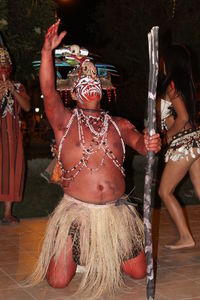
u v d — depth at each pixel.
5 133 5.83
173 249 4.87
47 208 7.18
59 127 3.70
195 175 4.93
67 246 3.63
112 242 3.59
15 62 7.40
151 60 3.05
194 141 4.68
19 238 5.27
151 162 3.13
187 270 4.22
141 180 10.12
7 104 5.84
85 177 3.61
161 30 14.01
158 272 4.17
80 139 3.63
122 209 3.71
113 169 3.67
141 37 15.08
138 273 3.83
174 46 4.77
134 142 3.73
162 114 4.84
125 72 15.88
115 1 15.36
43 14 7.20
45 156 16.52
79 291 3.63
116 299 3.55
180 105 4.62
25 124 22.44
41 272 3.83
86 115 3.72
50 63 3.42
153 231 5.64
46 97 3.54
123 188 3.74
